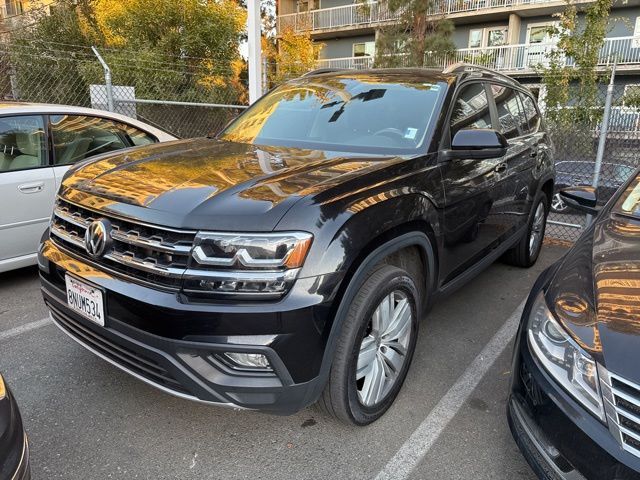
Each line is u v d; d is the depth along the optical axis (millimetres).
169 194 2176
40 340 3375
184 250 1969
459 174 3047
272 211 1992
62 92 9531
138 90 10414
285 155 2789
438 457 2383
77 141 4586
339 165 2547
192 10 12000
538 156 4633
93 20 13234
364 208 2232
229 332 1921
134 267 2096
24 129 4219
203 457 2332
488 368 3191
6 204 4027
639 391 1577
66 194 2537
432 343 3512
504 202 3869
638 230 2463
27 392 2773
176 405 2707
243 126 3621
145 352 2051
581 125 7020
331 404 2330
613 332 1750
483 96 3793
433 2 13352
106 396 2762
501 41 22281
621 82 19438
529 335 2088
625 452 1589
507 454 2418
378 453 2396
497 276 4957
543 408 1864
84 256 2332
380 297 2355
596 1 8320
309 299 1964
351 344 2232
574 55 8305
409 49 13328
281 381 1991
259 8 7074
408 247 2736
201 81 11273
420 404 2795
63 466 2242
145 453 2344
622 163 6730
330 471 2273
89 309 2248
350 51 26109
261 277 1927
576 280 2123
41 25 12297
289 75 18125
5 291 4230
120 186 2340
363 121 3213
